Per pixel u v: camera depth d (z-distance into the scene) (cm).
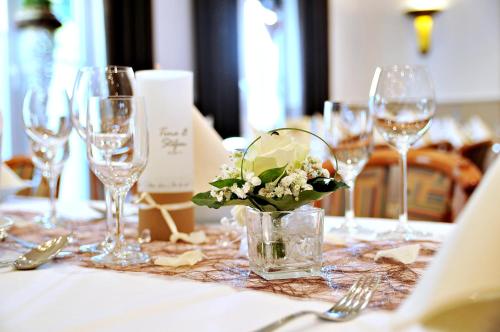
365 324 51
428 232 101
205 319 54
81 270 76
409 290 63
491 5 809
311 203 73
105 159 81
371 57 834
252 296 61
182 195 100
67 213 142
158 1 518
